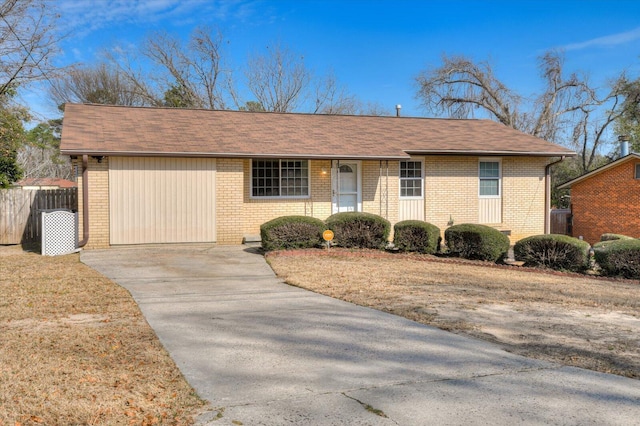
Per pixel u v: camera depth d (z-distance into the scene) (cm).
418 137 1727
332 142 1552
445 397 397
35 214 1538
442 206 1684
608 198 2212
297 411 366
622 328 630
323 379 433
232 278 938
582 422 355
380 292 823
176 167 1348
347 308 709
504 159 1747
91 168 1281
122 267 1027
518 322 648
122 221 1308
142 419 352
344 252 1266
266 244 1257
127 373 439
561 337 583
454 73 3828
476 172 1714
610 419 361
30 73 1870
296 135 1589
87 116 1530
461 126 1964
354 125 1820
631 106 3562
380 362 481
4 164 1916
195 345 525
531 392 411
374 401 386
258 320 634
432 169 1675
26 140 2052
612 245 1176
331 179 1563
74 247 1277
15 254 1267
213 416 357
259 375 441
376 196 1606
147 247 1322
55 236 1248
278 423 346
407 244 1373
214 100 3706
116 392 397
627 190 2131
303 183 1541
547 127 3709
